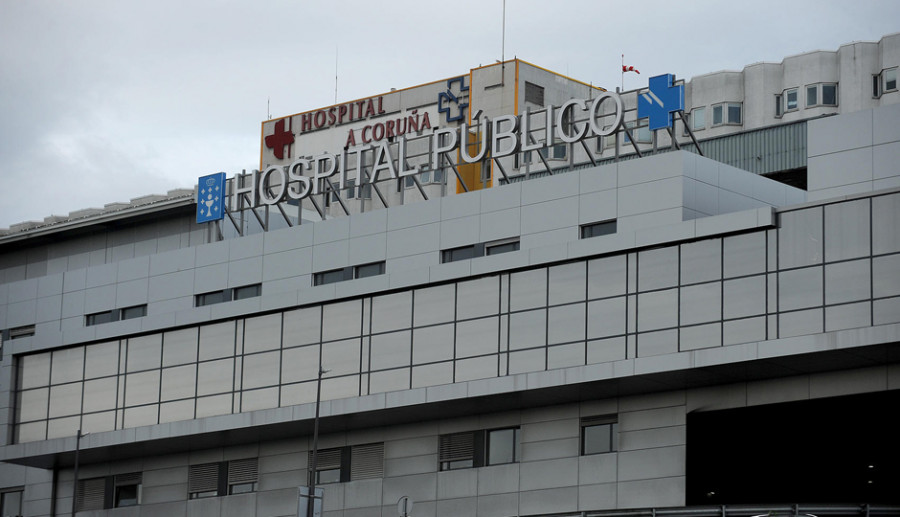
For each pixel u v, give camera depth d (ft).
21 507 319.68
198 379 284.82
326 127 538.88
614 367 230.27
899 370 215.72
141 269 306.96
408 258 266.16
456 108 505.25
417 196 428.56
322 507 254.27
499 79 491.72
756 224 223.92
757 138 325.83
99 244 337.72
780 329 219.82
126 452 297.94
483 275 251.19
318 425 264.11
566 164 419.74
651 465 233.35
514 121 260.83
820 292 217.56
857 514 202.49
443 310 254.68
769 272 222.69
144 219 329.72
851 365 219.00
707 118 455.63
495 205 257.34
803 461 253.24
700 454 236.43
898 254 212.23
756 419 236.84
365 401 257.34
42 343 310.04
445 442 258.57
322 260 278.05
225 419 275.39
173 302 299.38
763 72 450.71
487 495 249.96
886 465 254.47
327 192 283.79
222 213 296.30
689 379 229.04
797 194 263.29
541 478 244.42
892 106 227.61
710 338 225.76
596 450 241.35
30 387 310.86
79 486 310.86
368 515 263.90
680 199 235.61
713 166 243.60
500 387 241.55
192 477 292.61
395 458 264.11
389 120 522.06
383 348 260.42
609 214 242.99
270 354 275.39
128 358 296.92
